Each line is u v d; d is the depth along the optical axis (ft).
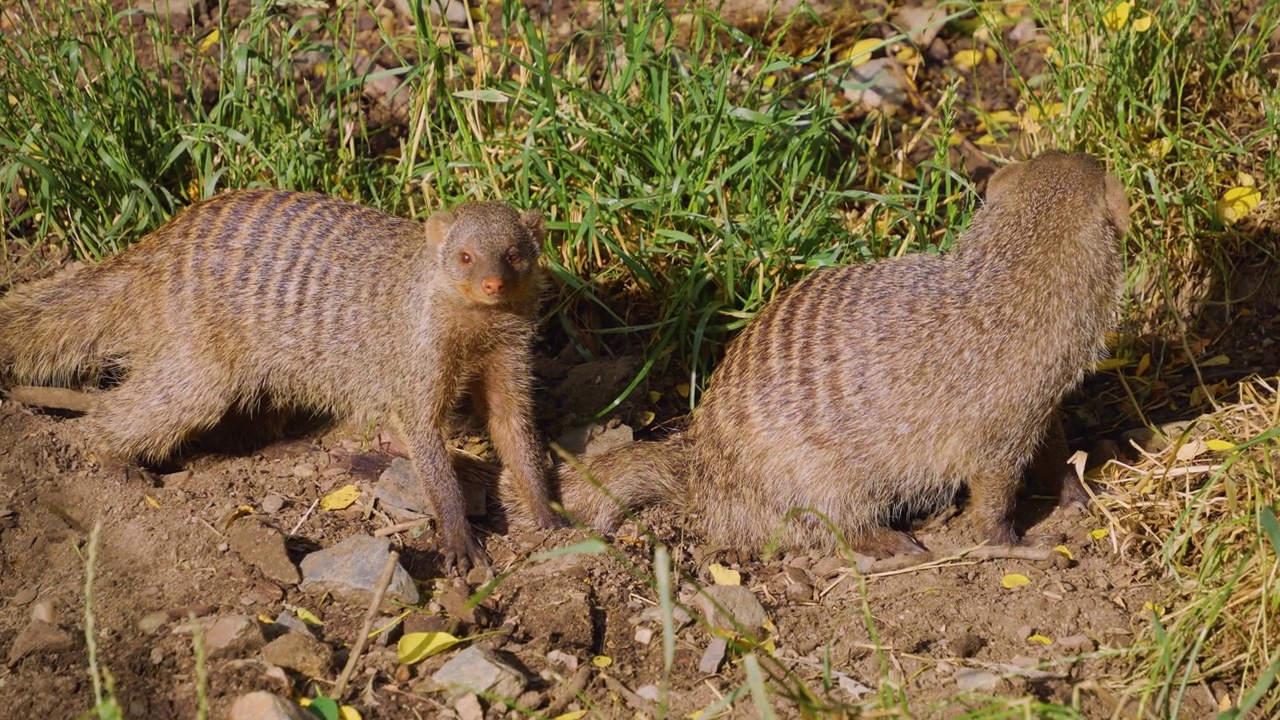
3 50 32.81
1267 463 23.71
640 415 30.25
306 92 36.45
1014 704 18.06
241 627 21.49
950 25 40.50
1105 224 25.00
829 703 19.17
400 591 23.36
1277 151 32.53
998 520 25.98
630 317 32.14
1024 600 23.65
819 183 32.78
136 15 38.27
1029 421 25.05
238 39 37.04
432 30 35.19
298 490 27.32
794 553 26.37
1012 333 24.54
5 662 21.65
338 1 38.45
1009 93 38.60
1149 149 33.27
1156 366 31.37
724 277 30.91
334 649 21.97
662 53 32.17
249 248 28.25
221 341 28.02
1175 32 35.17
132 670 21.29
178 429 27.89
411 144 32.35
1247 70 35.19
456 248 26.04
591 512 27.22
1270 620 21.12
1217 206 32.30
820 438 25.43
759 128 30.73
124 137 32.30
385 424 29.68
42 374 29.53
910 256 26.32
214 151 33.12
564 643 22.74
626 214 31.73
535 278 27.53
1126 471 27.48
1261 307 31.71
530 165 31.89
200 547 24.58
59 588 23.49
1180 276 32.22
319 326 27.96
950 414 24.86
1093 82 33.27
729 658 22.38
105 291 28.99
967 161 35.94
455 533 25.54
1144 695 19.45
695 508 27.27
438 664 21.77
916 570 25.17
